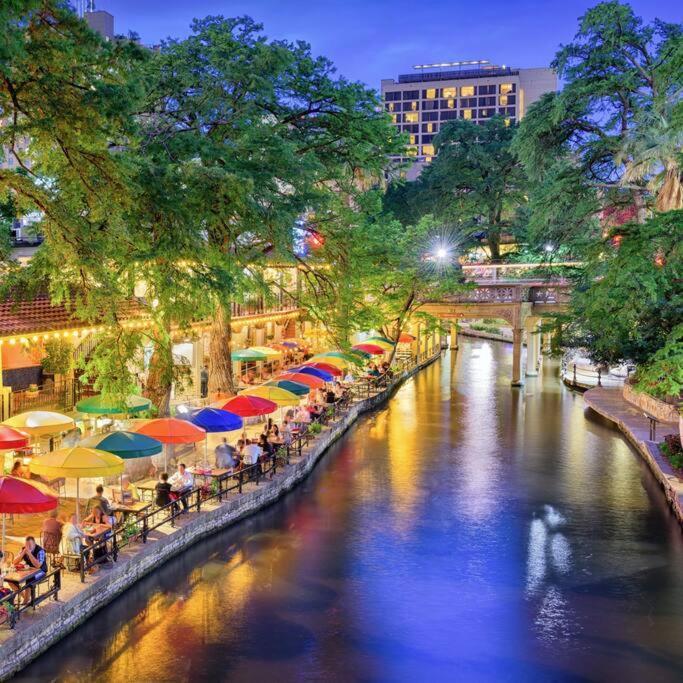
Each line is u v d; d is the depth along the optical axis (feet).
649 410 127.54
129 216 57.67
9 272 61.41
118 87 45.14
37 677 42.83
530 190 200.44
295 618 51.88
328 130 104.12
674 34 131.85
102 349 68.08
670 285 86.12
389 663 46.19
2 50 37.19
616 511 77.82
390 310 165.48
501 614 53.31
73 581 50.47
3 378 88.99
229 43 83.25
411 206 232.73
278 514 75.20
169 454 81.20
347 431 118.93
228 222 76.38
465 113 579.07
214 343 103.55
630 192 144.05
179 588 56.29
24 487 46.65
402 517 75.00
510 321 171.83
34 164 57.77
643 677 45.14
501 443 110.93
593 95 138.62
